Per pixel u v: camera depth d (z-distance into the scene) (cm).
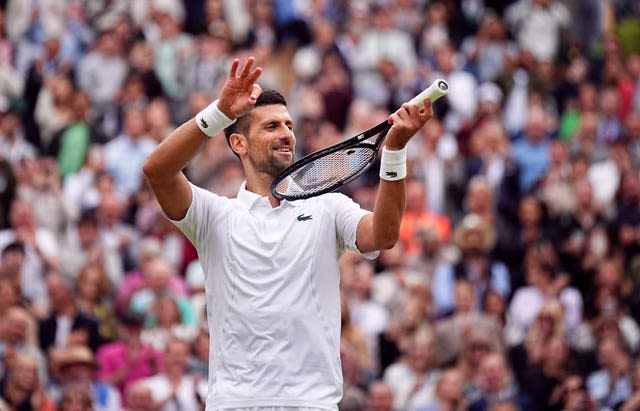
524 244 3108
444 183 3341
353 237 1328
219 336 1334
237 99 1292
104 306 2702
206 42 3775
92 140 3447
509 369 2625
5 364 2419
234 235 1340
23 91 3606
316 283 1324
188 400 2356
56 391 2398
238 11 4028
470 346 2519
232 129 1381
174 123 3653
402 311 2770
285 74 3900
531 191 3316
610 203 3375
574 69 4103
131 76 3656
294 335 1308
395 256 2862
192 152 1307
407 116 1274
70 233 3055
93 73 3694
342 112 3666
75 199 3216
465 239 2889
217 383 1325
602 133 3781
